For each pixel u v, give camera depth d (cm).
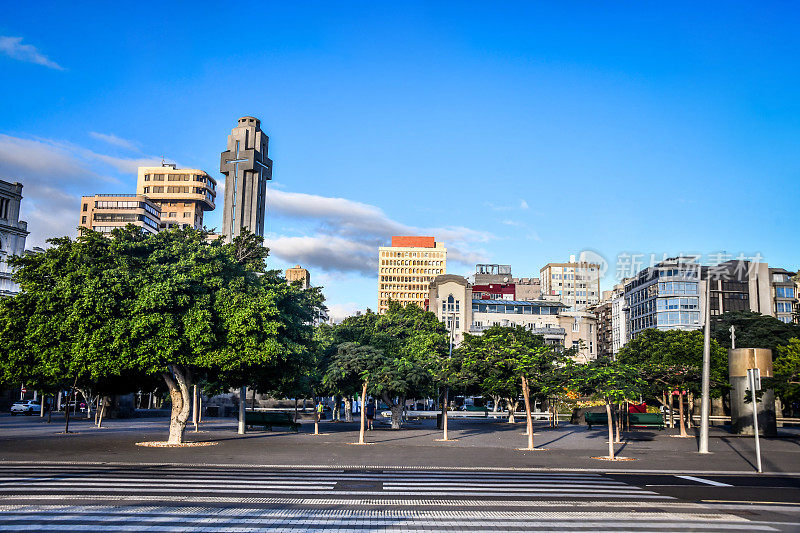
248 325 2900
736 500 1605
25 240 8419
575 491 1714
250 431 4322
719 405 6781
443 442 3547
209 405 7275
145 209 14300
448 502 1484
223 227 8781
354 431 4534
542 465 2406
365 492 1619
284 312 3578
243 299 2983
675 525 1257
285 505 1403
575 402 6078
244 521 1221
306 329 3934
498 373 3391
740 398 4406
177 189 16488
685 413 5919
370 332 5725
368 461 2420
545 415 6981
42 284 2833
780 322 7675
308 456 2556
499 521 1263
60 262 2859
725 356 5931
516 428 5181
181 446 2970
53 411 8006
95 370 2705
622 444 3594
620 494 1675
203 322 2816
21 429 4206
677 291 10969
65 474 1859
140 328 2681
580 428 5209
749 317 7794
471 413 7312
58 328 2703
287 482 1777
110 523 1171
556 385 3459
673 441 3881
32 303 2858
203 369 3212
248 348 2939
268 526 1184
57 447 2806
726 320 7825
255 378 3650
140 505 1357
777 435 4366
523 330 7756
